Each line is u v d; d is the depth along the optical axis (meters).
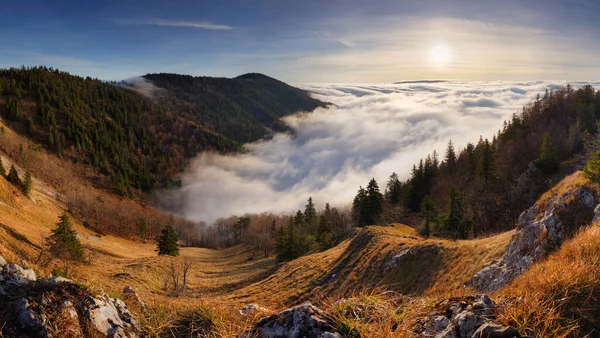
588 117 103.69
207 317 6.34
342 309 5.24
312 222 123.62
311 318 5.12
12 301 5.24
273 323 5.48
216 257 116.19
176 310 6.95
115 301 6.50
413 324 4.92
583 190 21.27
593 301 5.12
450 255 33.66
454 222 62.72
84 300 5.77
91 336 5.35
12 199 78.44
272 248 111.50
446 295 5.95
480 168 93.75
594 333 4.77
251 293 47.38
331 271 46.31
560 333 4.61
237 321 6.11
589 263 6.27
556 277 5.55
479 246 32.19
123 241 123.75
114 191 199.50
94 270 45.75
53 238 49.66
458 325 4.68
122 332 5.79
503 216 76.38
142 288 41.56
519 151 106.31
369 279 39.25
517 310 4.67
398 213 92.69
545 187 76.81
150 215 184.12
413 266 36.31
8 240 40.44
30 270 6.59
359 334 4.69
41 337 4.87
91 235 103.56
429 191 112.81
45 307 5.27
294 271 53.25
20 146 156.12
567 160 87.69
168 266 61.53
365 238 50.66
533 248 22.11
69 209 121.06
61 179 156.25
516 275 22.44
